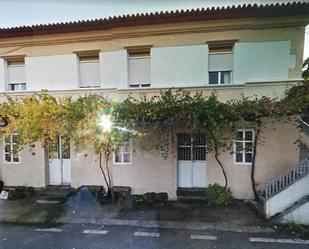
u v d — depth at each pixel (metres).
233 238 4.92
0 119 7.60
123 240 4.89
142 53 7.77
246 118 6.50
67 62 8.15
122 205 6.91
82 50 8.01
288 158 6.84
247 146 6.96
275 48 6.94
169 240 4.86
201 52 7.28
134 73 7.82
